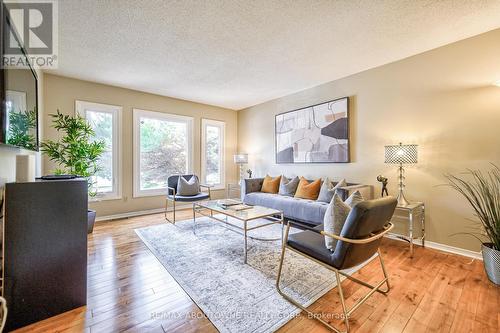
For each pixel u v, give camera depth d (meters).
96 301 1.61
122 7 1.88
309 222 3.10
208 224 3.57
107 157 3.90
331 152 3.68
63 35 2.30
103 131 3.87
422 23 2.14
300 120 4.18
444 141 2.57
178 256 2.37
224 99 4.84
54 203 1.47
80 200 1.57
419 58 2.75
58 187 1.48
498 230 1.85
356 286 1.81
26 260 1.37
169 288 1.78
